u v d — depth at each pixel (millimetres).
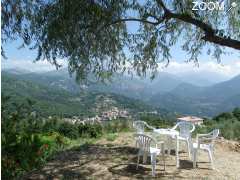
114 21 7660
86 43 7742
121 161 7383
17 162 6230
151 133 9875
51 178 6191
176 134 7105
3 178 5793
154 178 6113
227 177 6293
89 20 7125
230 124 12758
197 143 7062
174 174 6375
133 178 6121
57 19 6891
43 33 7277
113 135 11102
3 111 6250
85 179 6125
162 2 7535
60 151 8609
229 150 9086
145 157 7168
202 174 6414
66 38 7191
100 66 9242
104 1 7098
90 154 8109
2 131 6008
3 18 7219
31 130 7000
